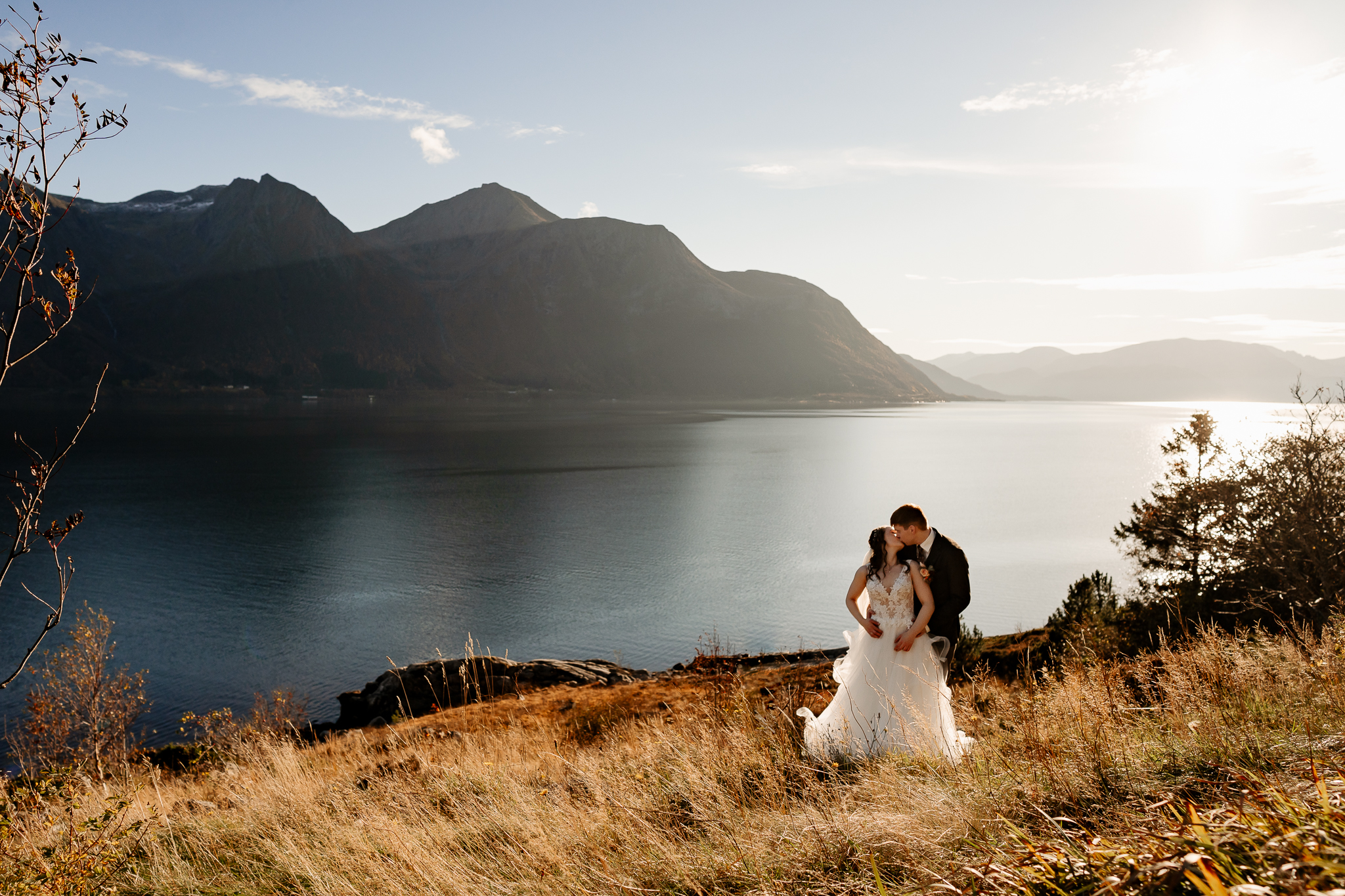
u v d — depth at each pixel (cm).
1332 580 1073
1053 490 10756
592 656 3994
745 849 323
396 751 823
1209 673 438
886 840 291
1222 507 1327
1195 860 170
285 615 4681
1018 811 300
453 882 352
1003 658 1245
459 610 4850
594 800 452
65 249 348
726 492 10350
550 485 10694
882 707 475
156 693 3378
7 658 3712
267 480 10838
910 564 490
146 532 7175
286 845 439
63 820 459
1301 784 238
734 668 769
